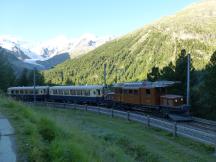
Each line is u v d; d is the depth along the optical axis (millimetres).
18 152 11062
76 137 14703
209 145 20484
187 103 32844
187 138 23453
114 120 36594
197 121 32000
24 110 21672
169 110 35812
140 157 18656
